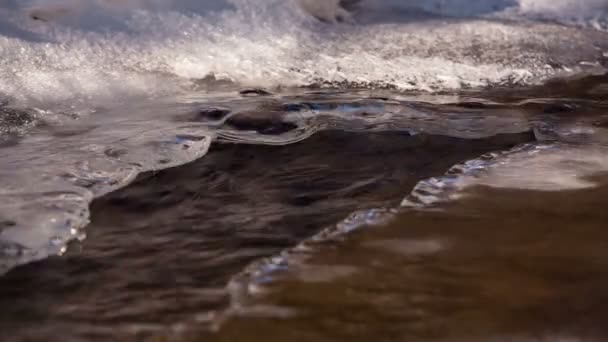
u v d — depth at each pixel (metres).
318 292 1.58
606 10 5.63
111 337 1.44
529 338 1.38
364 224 1.98
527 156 2.61
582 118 3.19
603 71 4.18
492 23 5.12
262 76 3.72
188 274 1.72
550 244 1.81
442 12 5.56
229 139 2.76
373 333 1.41
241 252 1.84
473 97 3.54
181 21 4.21
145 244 1.90
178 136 2.75
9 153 2.50
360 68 3.93
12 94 3.09
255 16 4.49
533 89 3.76
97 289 1.65
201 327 1.46
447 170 2.48
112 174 2.36
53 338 1.44
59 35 3.76
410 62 4.08
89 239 1.92
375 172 2.47
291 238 1.93
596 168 2.46
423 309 1.50
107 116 2.99
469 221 1.98
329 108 3.19
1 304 1.58
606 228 1.91
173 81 3.53
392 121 3.05
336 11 5.02
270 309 1.51
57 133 2.76
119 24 4.02
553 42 4.68
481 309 1.49
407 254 1.77
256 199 2.23
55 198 2.13
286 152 2.66
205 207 2.16
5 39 3.55
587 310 1.48
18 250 1.82
